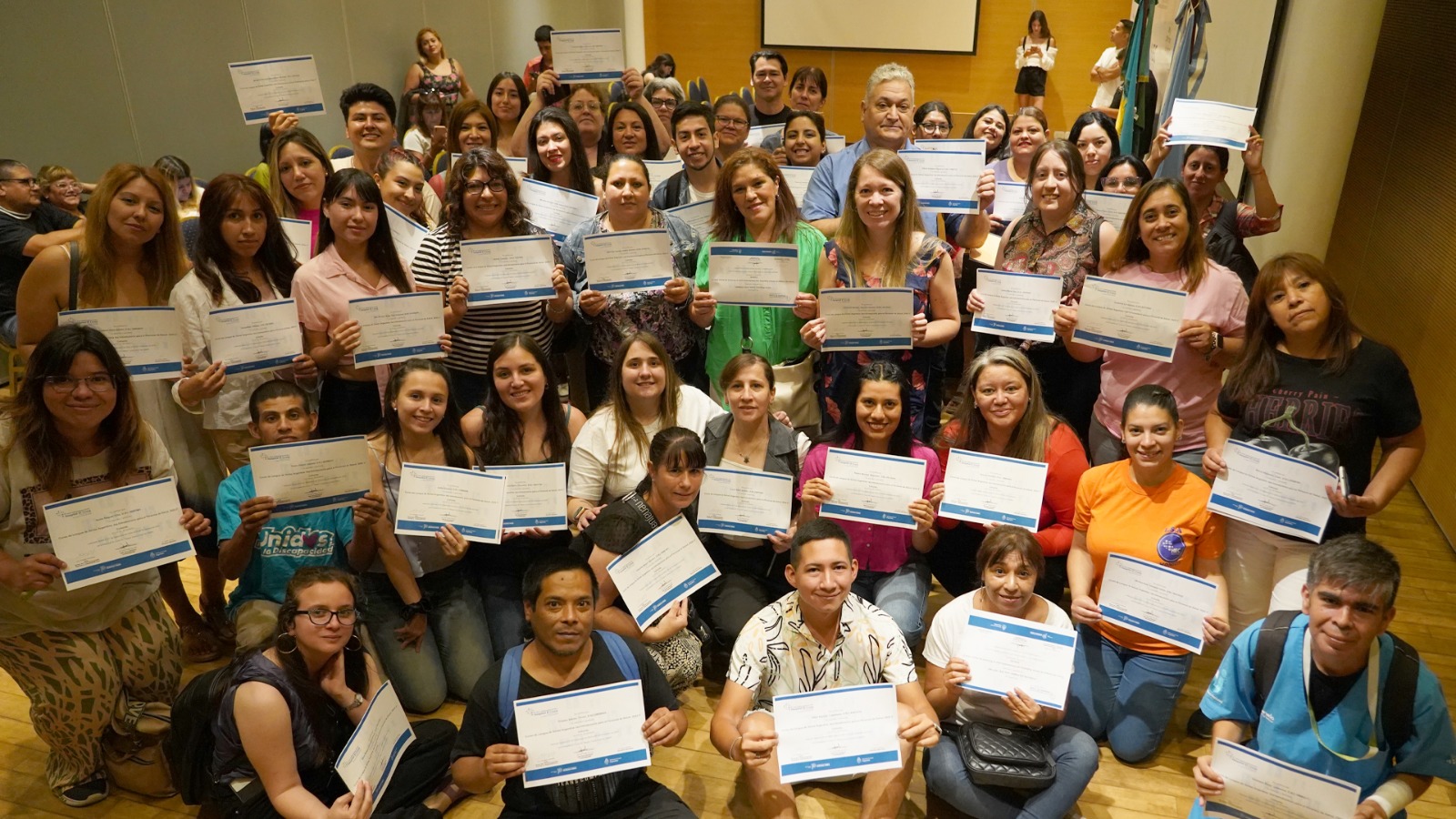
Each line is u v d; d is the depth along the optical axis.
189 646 3.44
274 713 2.27
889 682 2.68
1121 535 3.00
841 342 3.50
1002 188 4.79
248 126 7.00
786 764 2.38
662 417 3.38
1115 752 2.99
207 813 2.53
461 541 3.08
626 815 2.48
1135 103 6.28
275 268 3.46
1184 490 2.98
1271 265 2.81
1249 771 2.12
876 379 3.12
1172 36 6.52
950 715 2.81
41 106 5.52
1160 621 2.80
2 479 2.55
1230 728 2.30
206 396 3.16
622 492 3.38
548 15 10.84
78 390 2.52
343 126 7.93
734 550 3.39
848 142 11.61
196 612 3.52
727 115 5.04
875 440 3.22
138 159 6.14
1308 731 2.15
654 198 4.80
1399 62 5.30
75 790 2.81
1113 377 3.43
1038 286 3.42
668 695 2.50
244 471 3.09
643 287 3.71
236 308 3.16
